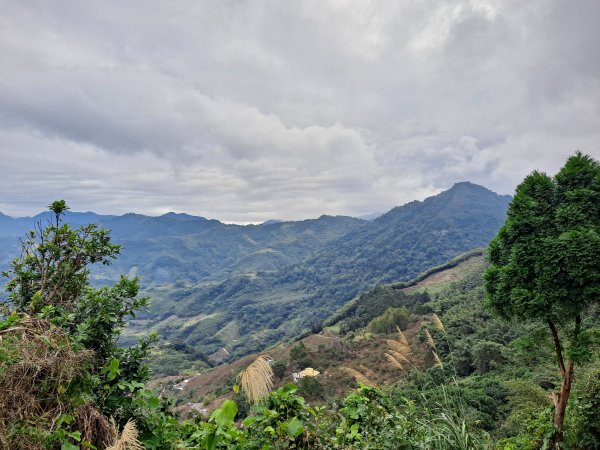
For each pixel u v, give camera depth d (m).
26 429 1.94
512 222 5.87
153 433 2.72
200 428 2.81
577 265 5.04
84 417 2.31
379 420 3.61
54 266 4.11
